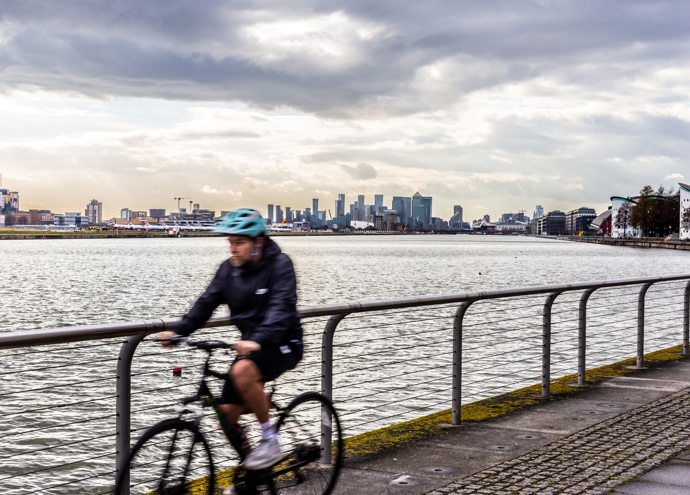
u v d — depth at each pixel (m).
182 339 3.97
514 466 5.95
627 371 10.48
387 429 7.23
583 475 5.68
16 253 133.88
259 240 4.23
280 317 4.04
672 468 5.87
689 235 187.50
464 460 6.14
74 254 129.12
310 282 55.66
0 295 43.62
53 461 11.27
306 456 4.65
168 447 3.96
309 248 186.88
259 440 4.16
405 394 15.37
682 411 7.92
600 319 27.36
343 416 13.45
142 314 34.53
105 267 80.00
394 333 23.25
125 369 4.67
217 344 3.93
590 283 9.15
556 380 9.81
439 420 7.61
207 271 72.00
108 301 40.50
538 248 193.38
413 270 75.75
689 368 10.73
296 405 4.64
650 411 7.93
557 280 61.16
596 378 9.94
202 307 4.36
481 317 28.28
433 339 22.53
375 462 6.09
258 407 4.07
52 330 4.07
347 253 140.25
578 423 7.41
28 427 12.89
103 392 15.51
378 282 56.41
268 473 4.34
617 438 6.80
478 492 5.30
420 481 5.57
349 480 5.60
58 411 13.95
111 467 11.11
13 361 18.41
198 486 4.11
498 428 7.23
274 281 4.18
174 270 73.88
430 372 17.66
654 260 107.25
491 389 15.98
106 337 4.30
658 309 30.41
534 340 22.72
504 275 68.19
